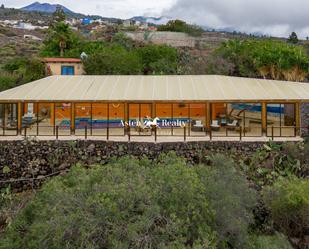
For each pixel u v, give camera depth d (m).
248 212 16.95
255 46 47.44
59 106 32.81
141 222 10.69
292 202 17.27
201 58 49.81
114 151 26.12
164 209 11.71
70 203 11.70
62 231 10.73
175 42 64.25
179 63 49.56
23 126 30.61
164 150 25.98
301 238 17.80
